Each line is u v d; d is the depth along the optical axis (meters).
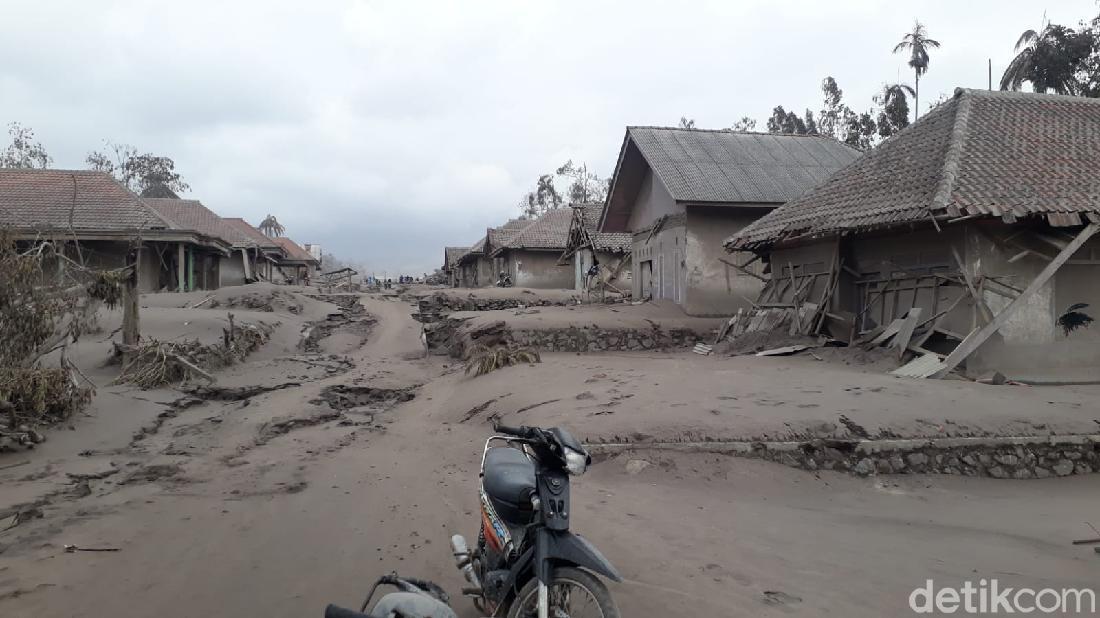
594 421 8.94
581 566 3.54
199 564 5.07
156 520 6.17
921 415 8.78
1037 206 11.92
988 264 12.36
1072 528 6.32
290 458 8.84
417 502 6.73
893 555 5.49
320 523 6.08
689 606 4.42
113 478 7.89
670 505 6.69
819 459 8.11
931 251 13.32
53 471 8.01
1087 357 12.74
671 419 8.70
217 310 23.31
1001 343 12.30
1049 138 14.96
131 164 71.75
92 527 5.94
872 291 14.87
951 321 12.65
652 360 15.93
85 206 27.53
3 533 5.73
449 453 9.05
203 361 15.84
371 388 14.88
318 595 4.52
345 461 8.66
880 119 48.56
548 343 20.16
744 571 5.04
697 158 24.66
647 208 26.95
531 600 3.64
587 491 7.13
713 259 23.11
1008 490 7.78
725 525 6.14
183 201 47.38
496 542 4.02
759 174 24.03
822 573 5.05
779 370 12.66
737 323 18.83
